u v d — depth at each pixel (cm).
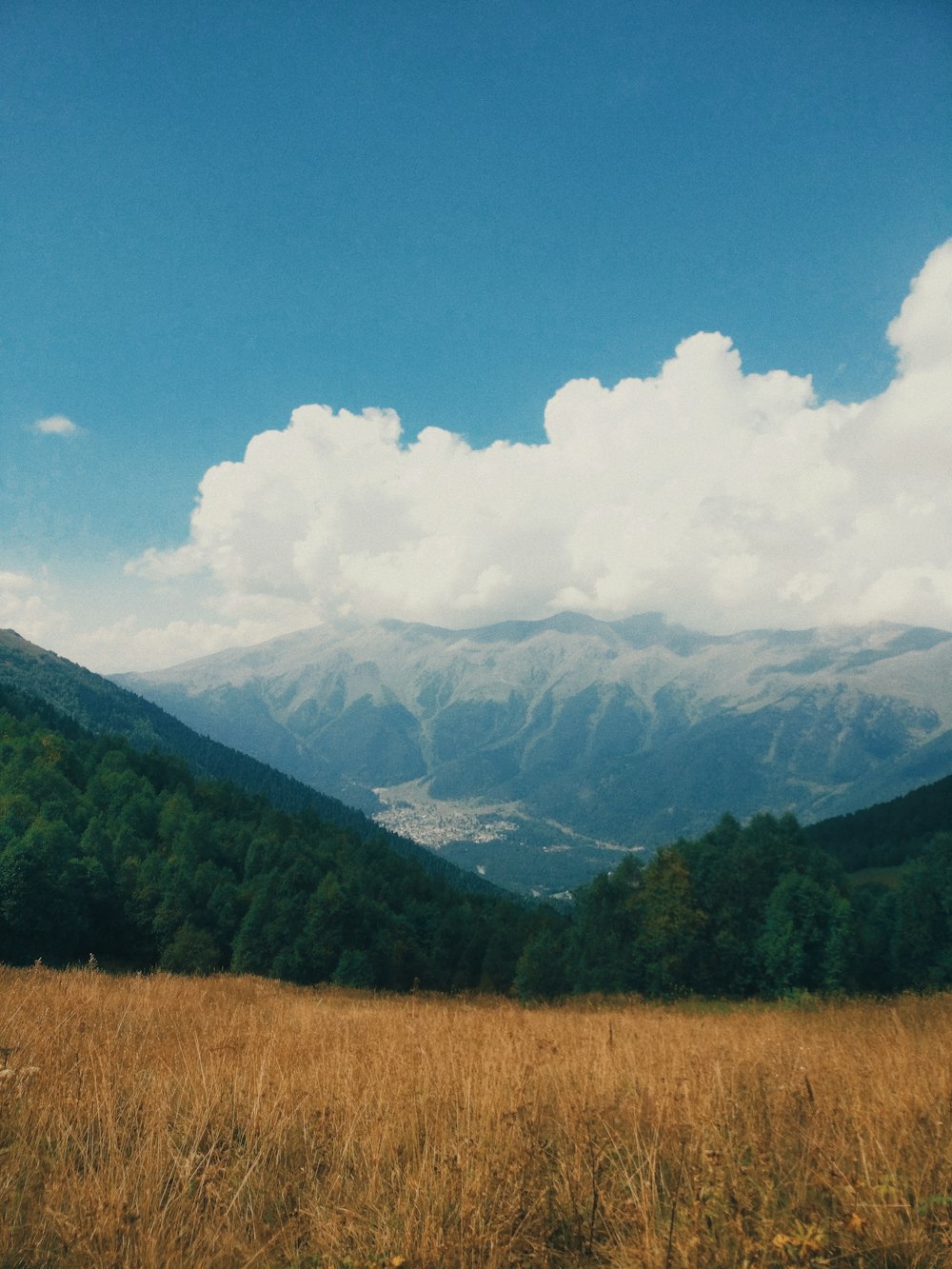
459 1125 495
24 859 5622
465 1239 348
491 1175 416
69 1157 448
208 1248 360
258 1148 481
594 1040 887
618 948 5028
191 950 5909
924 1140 485
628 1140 498
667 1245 338
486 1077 591
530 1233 374
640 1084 627
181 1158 436
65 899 5931
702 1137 473
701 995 4431
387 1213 390
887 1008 1781
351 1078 618
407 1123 514
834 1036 1132
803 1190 417
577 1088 606
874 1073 654
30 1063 622
